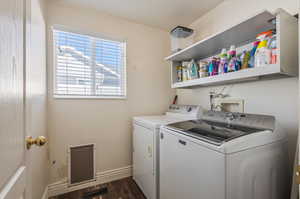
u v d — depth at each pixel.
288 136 1.14
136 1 1.68
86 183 1.82
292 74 0.97
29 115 0.73
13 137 0.53
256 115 1.15
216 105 1.71
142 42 2.19
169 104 2.40
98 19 1.89
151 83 2.26
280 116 1.19
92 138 1.87
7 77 0.48
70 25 1.74
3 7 0.45
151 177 1.50
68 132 1.74
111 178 1.98
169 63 2.40
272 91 1.24
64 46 1.77
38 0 1.27
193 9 1.82
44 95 1.51
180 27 1.77
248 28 1.15
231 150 0.80
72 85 1.81
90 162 1.85
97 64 1.96
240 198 0.82
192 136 1.01
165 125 1.37
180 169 1.10
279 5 1.20
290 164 1.10
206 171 0.88
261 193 0.91
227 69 1.29
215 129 1.14
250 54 1.20
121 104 2.05
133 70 2.12
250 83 1.39
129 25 2.09
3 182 0.46
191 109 1.76
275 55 0.94
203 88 1.91
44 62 1.52
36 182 1.23
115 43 2.07
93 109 1.88
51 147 1.66
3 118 0.45
